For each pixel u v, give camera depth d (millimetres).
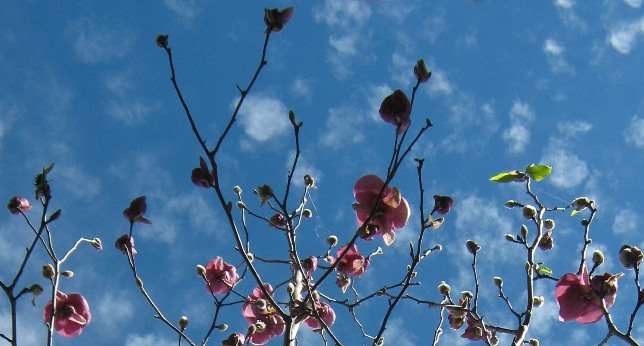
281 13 3113
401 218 3859
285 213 3820
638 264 3430
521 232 4223
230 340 4988
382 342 4289
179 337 4281
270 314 5203
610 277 3588
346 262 5332
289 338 3895
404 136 3127
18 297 3646
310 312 4059
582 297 3764
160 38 3133
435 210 3719
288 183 3748
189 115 3164
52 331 3600
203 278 5074
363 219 3898
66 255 3951
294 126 3371
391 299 4527
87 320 4641
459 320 4816
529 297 3961
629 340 3279
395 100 3094
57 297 4602
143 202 4371
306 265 5289
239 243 3580
